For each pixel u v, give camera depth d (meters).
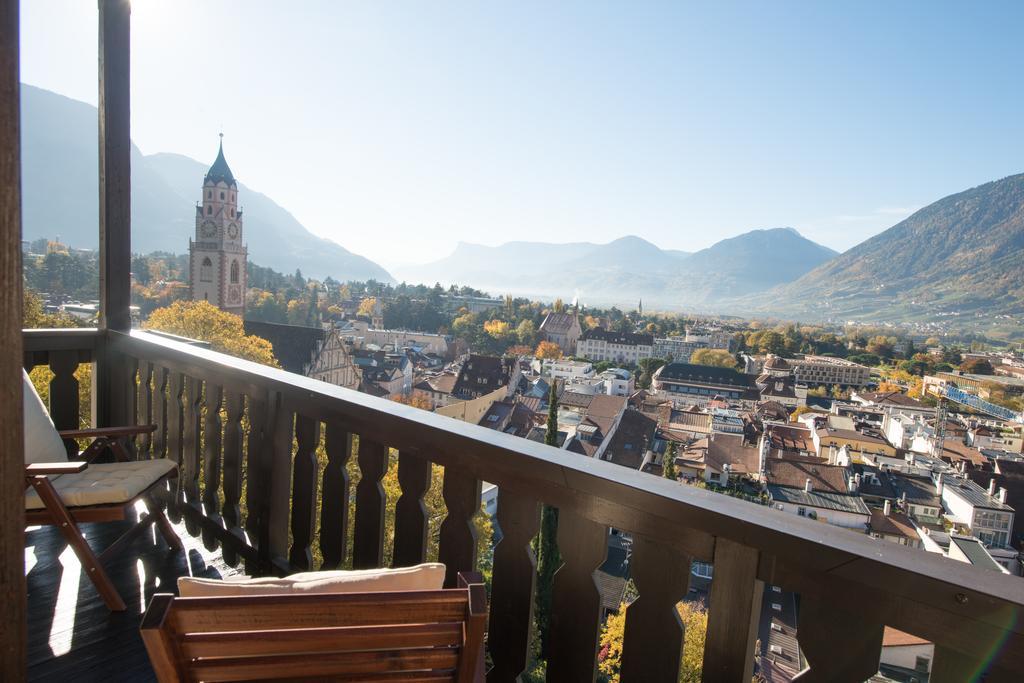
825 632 1.12
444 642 1.03
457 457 1.76
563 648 1.56
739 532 1.19
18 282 1.39
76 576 2.86
